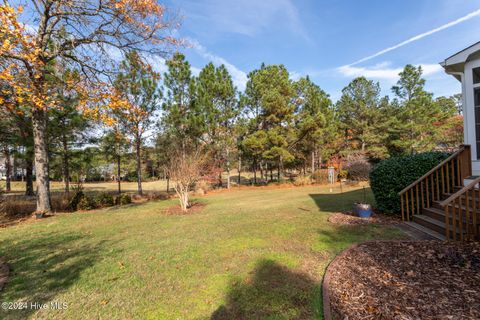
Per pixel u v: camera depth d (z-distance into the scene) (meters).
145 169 32.06
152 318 2.48
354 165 18.55
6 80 5.89
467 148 5.04
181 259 4.00
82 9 7.93
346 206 7.99
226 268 3.58
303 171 23.88
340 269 3.26
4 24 5.37
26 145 11.68
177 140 14.98
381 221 5.68
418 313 2.24
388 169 6.34
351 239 4.50
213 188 17.91
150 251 4.46
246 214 7.57
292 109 17.73
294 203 9.34
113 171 32.53
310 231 5.19
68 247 4.87
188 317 2.48
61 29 8.48
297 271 3.34
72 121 11.59
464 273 2.89
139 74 12.91
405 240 4.24
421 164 5.93
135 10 8.04
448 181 5.40
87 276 3.48
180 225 6.55
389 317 2.22
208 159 15.39
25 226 7.08
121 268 3.72
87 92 8.50
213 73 16.34
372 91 23.23
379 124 22.70
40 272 3.66
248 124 17.86
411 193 5.66
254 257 3.92
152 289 3.06
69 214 9.01
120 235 5.72
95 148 13.52
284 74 18.00
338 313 2.34
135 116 12.14
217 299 2.78
